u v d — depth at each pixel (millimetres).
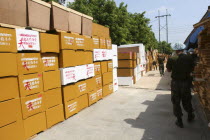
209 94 4160
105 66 7449
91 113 5414
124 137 3789
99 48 6836
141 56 14852
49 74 4344
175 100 4242
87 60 5938
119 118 4945
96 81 6633
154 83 11086
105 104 6379
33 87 3865
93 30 6480
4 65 3219
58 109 4641
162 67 15102
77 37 5348
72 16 5215
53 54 4539
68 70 4906
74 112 5250
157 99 6969
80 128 4320
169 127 4258
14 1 3496
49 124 4324
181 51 4258
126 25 20516
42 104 4105
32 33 3828
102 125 4477
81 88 5613
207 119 4488
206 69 4523
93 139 3732
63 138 3811
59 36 4672
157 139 3660
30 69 3799
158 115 5129
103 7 18000
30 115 3791
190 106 4398
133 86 10023
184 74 4109
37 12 4020
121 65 10430
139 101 6719
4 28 3240
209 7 4965
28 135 3734
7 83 3311
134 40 26594
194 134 3844
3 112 3213
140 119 4840
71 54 5066
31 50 3902
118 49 15398
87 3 18766
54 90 4512
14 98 3453
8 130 3303
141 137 3766
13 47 3402
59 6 4637
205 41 4949
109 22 18047
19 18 3623
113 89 8375
